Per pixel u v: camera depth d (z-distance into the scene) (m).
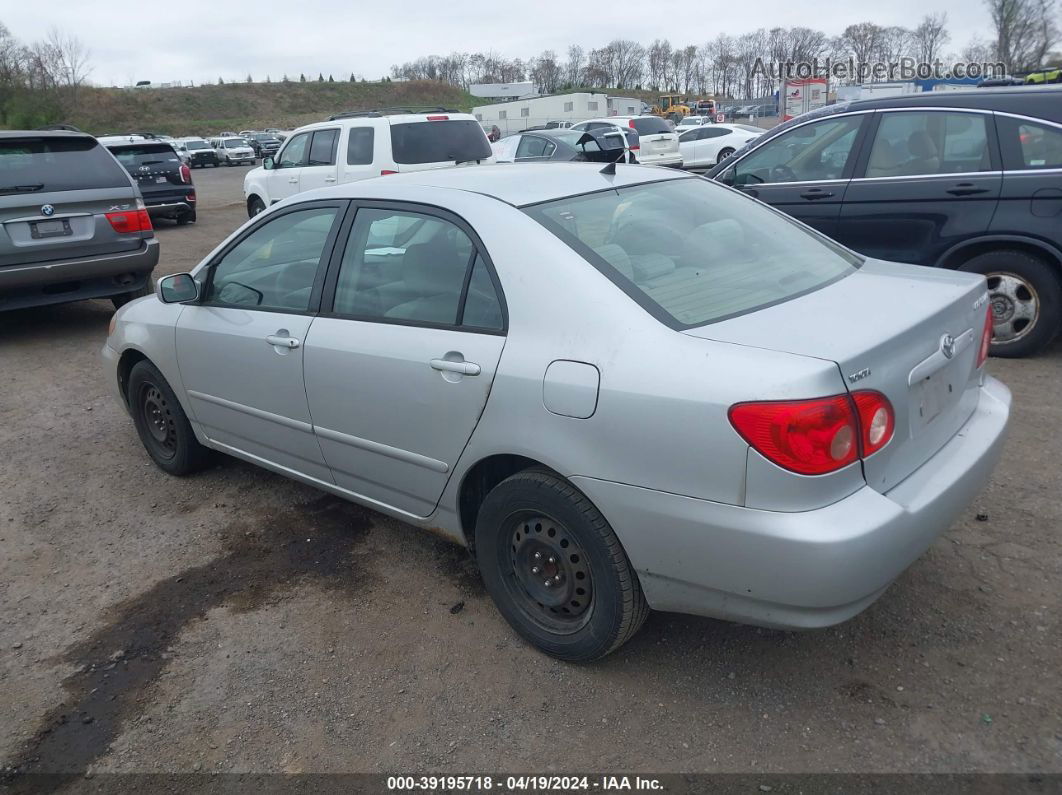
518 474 2.84
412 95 102.25
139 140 15.84
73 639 3.27
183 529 4.11
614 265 2.76
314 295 3.53
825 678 2.80
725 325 2.54
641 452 2.46
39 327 8.39
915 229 5.91
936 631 2.98
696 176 3.75
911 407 2.52
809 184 6.32
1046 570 3.28
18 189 7.07
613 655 2.98
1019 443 4.41
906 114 5.93
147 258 7.90
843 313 2.62
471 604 3.36
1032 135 5.48
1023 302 5.69
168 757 2.64
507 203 3.03
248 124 85.94
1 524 4.24
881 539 2.29
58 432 5.48
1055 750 2.44
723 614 2.52
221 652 3.14
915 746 2.49
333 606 3.39
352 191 3.54
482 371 2.82
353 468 3.49
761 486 2.28
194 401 4.24
